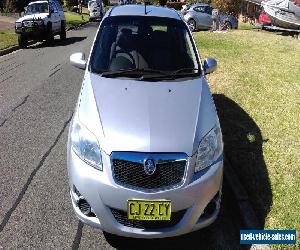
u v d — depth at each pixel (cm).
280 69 989
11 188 477
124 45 482
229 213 439
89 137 359
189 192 344
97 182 345
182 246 393
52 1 1872
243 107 725
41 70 1101
